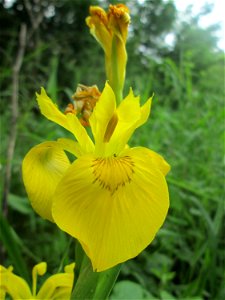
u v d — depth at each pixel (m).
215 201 0.32
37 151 0.12
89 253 0.10
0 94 0.41
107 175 0.10
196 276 0.28
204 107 0.43
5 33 0.72
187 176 0.34
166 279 0.25
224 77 0.49
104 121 0.11
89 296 0.12
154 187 0.10
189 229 0.31
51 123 0.38
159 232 0.27
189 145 0.36
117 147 0.12
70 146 0.12
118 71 0.13
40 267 0.13
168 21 1.32
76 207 0.10
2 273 0.13
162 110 0.42
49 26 1.24
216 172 0.34
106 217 0.10
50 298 0.13
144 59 0.67
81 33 1.12
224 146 0.36
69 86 0.80
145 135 0.34
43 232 0.29
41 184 0.12
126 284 0.21
